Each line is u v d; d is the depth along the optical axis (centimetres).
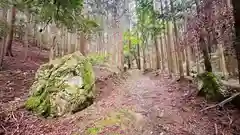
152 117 600
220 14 702
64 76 678
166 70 1858
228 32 681
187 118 606
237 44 248
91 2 2000
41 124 540
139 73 1944
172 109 677
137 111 638
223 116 596
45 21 827
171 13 1262
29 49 1930
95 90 831
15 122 531
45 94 639
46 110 599
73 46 1748
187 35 984
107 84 1027
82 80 700
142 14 1992
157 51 2050
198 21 818
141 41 2409
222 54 1125
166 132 507
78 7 795
